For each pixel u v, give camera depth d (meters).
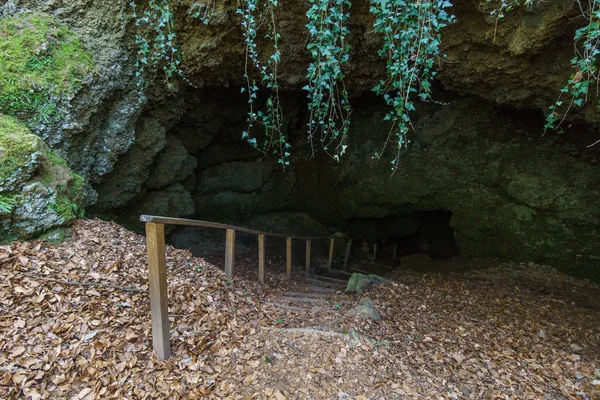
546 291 6.39
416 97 8.82
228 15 4.94
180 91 6.26
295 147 10.51
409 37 3.86
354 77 6.21
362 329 4.21
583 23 4.06
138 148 6.08
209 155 9.24
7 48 4.22
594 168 6.80
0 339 2.65
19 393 2.42
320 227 11.62
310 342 3.66
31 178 3.78
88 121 4.82
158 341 2.91
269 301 4.87
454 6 4.63
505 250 8.08
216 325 3.54
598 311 5.46
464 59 5.29
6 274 3.14
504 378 3.51
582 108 5.25
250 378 3.04
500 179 8.00
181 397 2.70
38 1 4.66
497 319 5.03
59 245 3.78
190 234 8.78
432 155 9.09
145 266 4.01
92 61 4.85
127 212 6.59
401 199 9.85
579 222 6.99
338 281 8.16
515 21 4.39
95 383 2.61
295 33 5.20
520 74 5.12
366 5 4.74
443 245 11.16
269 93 8.39
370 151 10.06
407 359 3.70
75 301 3.14
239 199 10.16
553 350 4.11
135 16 5.01
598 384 3.47
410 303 5.52
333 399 2.97
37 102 4.27
